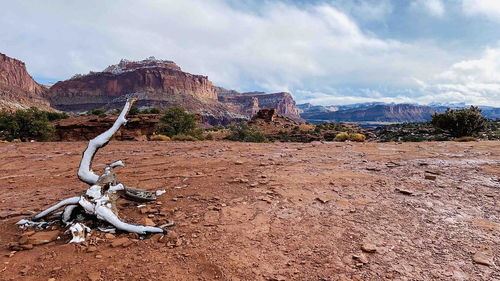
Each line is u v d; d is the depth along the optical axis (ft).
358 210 15.48
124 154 35.70
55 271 9.86
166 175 23.76
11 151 39.40
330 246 11.60
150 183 21.25
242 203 16.53
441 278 9.48
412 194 18.10
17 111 114.32
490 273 9.75
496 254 10.93
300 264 10.33
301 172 24.13
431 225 13.61
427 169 25.27
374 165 27.14
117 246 11.60
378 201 16.93
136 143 48.52
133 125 136.77
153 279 9.43
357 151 36.52
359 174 23.43
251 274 9.71
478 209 15.67
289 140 231.30
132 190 17.33
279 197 17.54
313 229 13.16
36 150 40.42
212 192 18.67
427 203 16.61
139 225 12.64
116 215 13.28
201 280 9.39
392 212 15.24
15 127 109.91
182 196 17.92
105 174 15.17
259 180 21.47
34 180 23.13
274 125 332.39
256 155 33.68
